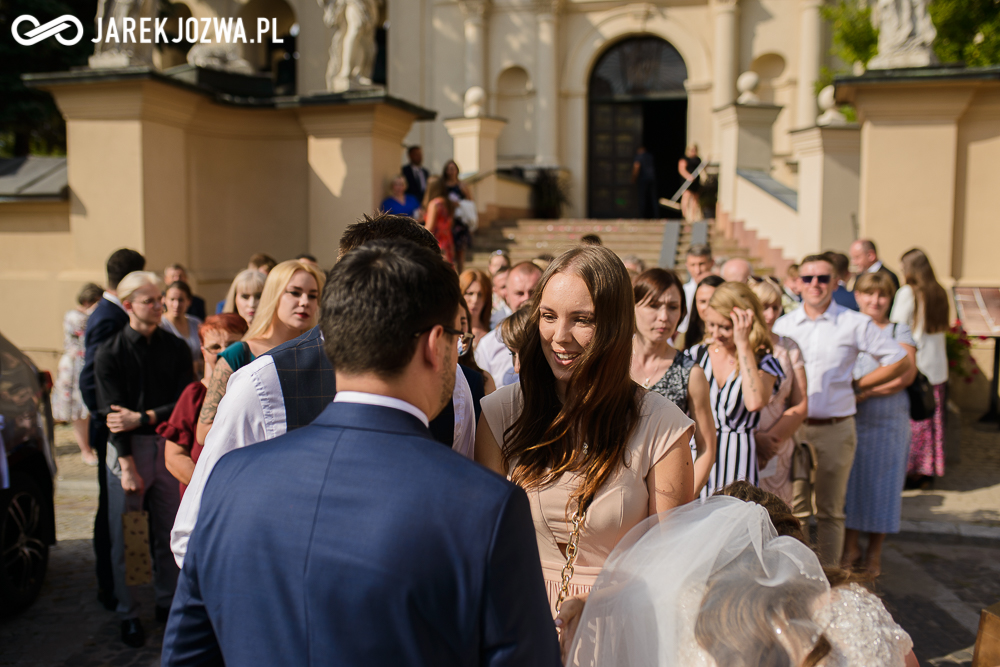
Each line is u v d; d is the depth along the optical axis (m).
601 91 20.02
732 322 3.73
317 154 10.62
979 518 5.91
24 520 4.53
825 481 4.69
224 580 1.33
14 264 10.30
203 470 2.10
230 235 11.02
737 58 18.61
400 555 1.23
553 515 2.08
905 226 9.09
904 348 4.93
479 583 1.23
